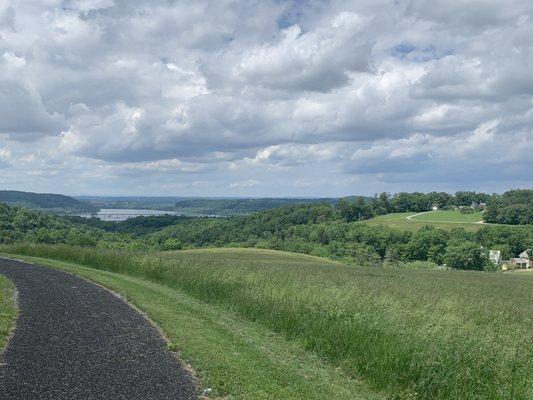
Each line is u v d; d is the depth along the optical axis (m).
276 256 68.00
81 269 20.72
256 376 7.47
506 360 8.30
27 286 14.69
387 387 8.09
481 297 21.03
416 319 10.61
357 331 9.80
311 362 9.27
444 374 7.88
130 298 13.48
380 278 31.48
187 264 20.81
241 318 12.59
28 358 7.43
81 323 10.07
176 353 8.39
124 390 6.43
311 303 12.02
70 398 6.01
